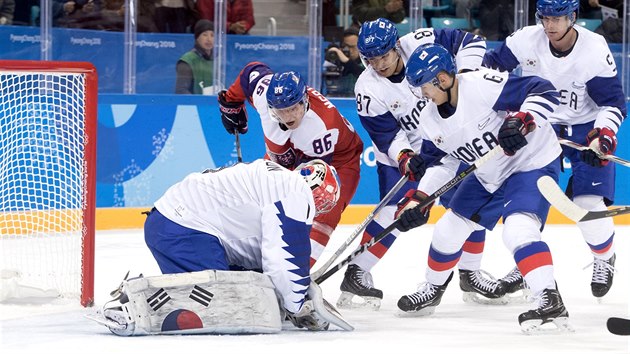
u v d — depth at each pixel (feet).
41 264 60.18
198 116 86.38
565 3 51.24
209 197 42.09
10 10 86.94
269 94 47.01
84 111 51.47
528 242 43.70
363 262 52.85
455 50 55.36
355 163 52.13
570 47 54.13
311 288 42.78
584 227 54.70
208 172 43.14
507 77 44.88
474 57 54.85
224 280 41.01
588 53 53.83
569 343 41.34
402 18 93.30
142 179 85.10
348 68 92.63
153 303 40.73
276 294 42.39
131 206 84.84
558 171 46.37
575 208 43.60
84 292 50.72
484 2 94.99
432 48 44.16
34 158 73.31
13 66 49.85
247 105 87.15
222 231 42.22
